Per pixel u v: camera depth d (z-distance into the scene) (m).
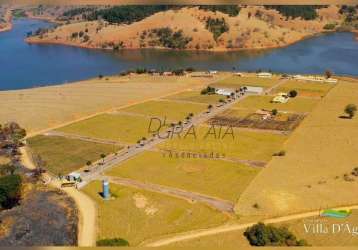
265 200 69.38
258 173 81.25
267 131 107.31
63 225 60.31
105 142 103.12
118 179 80.06
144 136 106.44
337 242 55.19
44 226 59.53
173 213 66.06
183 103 137.00
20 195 67.94
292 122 114.31
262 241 54.19
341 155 89.94
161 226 62.03
